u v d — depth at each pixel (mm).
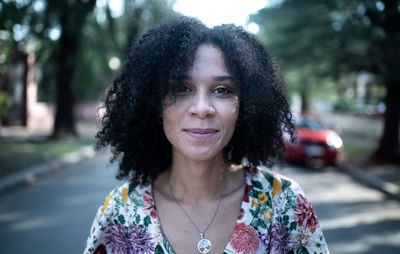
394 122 9969
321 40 9180
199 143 1043
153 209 1146
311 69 10531
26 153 9906
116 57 12492
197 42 1038
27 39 9125
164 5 13242
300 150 9539
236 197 1172
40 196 6098
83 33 11547
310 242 1169
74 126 13648
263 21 10414
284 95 1304
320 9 9383
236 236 1104
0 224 4668
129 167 1279
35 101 17703
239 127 1280
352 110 24828
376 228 4781
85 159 10461
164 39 1083
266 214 1138
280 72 1311
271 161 1358
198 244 1112
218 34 1062
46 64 12844
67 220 4848
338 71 9320
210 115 1034
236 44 1081
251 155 1291
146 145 1271
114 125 1229
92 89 14578
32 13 8781
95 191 6496
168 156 1299
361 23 8531
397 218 5238
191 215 1144
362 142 16094
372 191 7051
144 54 1122
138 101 1142
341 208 5762
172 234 1130
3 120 16547
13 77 16469
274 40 10508
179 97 1054
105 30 12359
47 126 18656
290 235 1155
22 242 4047
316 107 31734
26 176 7160
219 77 1029
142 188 1181
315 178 8289
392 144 10031
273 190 1163
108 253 1186
